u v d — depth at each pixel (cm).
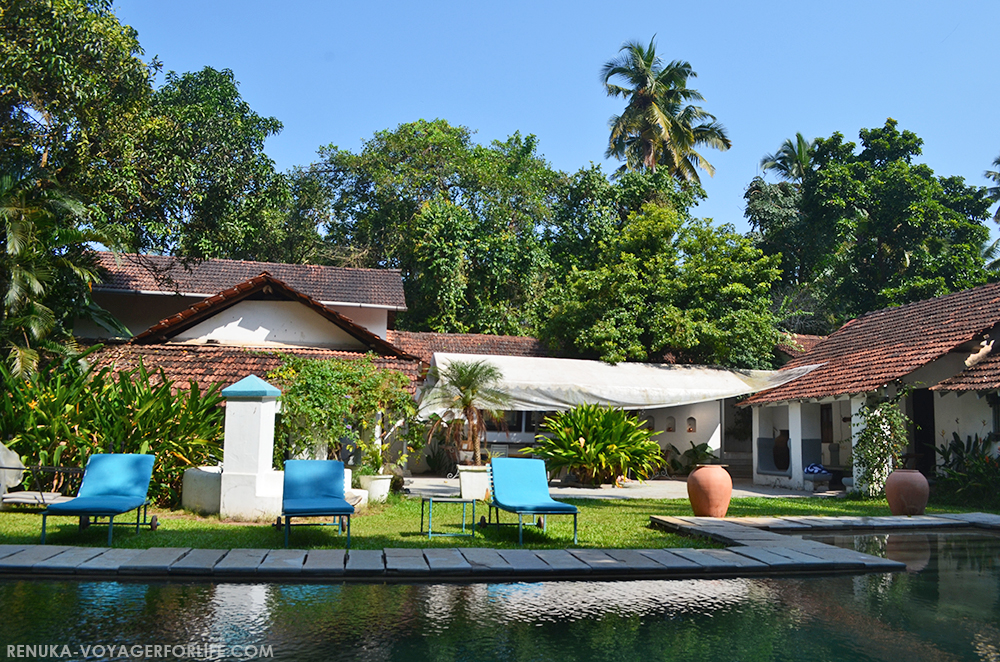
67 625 636
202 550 938
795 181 4609
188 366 1942
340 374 1623
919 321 2517
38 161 2109
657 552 981
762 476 2577
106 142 2111
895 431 2028
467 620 672
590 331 2903
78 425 1458
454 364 2077
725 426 3366
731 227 3297
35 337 1880
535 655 574
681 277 3056
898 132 4378
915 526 1323
